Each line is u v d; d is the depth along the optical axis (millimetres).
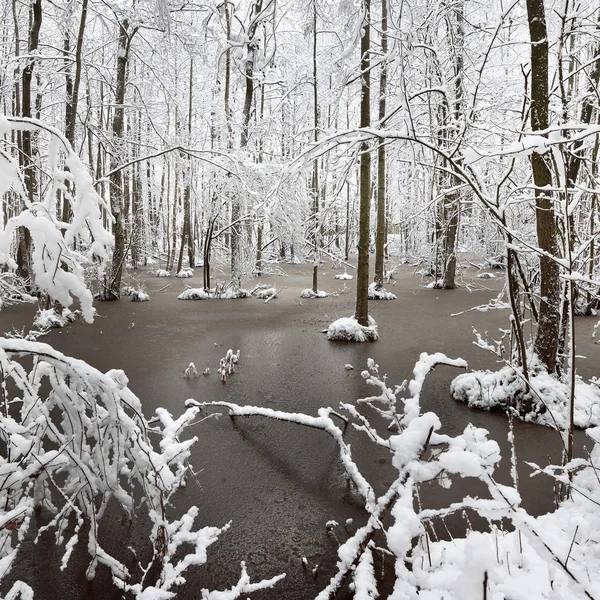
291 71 23891
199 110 24344
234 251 16156
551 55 6273
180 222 36688
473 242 21391
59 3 14656
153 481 3027
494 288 17672
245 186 13828
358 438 5027
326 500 3861
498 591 2227
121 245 15445
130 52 16422
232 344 9367
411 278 21703
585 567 2318
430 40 9305
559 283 5387
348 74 8578
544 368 5637
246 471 4332
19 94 17234
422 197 17484
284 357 8383
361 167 9633
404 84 4047
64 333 10055
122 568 2768
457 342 9297
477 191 3340
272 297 15805
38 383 2941
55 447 4688
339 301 15117
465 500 2072
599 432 2693
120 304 14328
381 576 2924
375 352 8664
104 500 3078
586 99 5828
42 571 3023
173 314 12664
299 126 22016
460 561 2666
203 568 3090
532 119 4902
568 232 2703
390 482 4125
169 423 3996
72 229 2361
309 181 21281
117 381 2955
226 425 5387
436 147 3475
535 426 5246
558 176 3129
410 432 2445
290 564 3121
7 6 16594
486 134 6746
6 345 2463
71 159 2377
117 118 15680
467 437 2291
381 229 15773
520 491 3889
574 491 3143
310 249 16250
